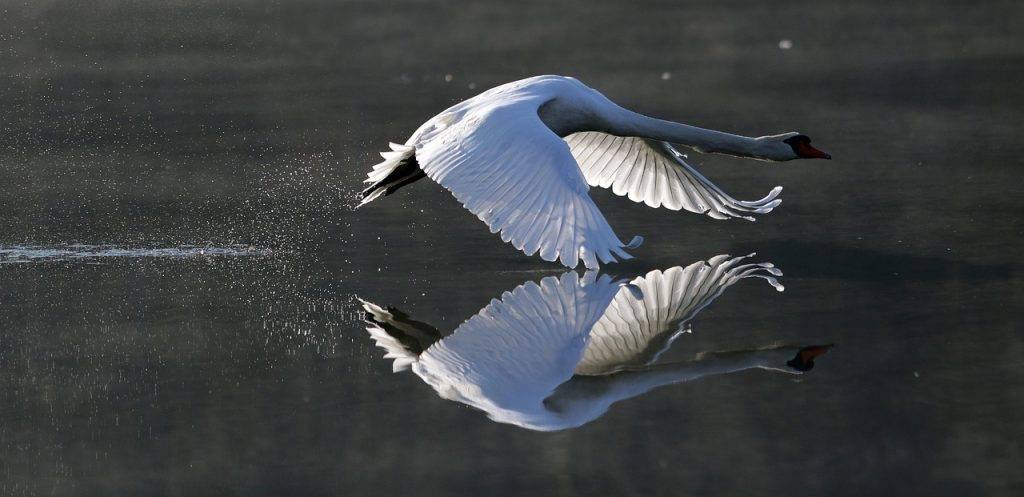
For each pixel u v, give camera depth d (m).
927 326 10.03
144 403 8.94
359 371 9.46
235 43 27.84
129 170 17.33
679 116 19.92
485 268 12.30
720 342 9.84
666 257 12.66
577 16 30.14
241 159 17.88
